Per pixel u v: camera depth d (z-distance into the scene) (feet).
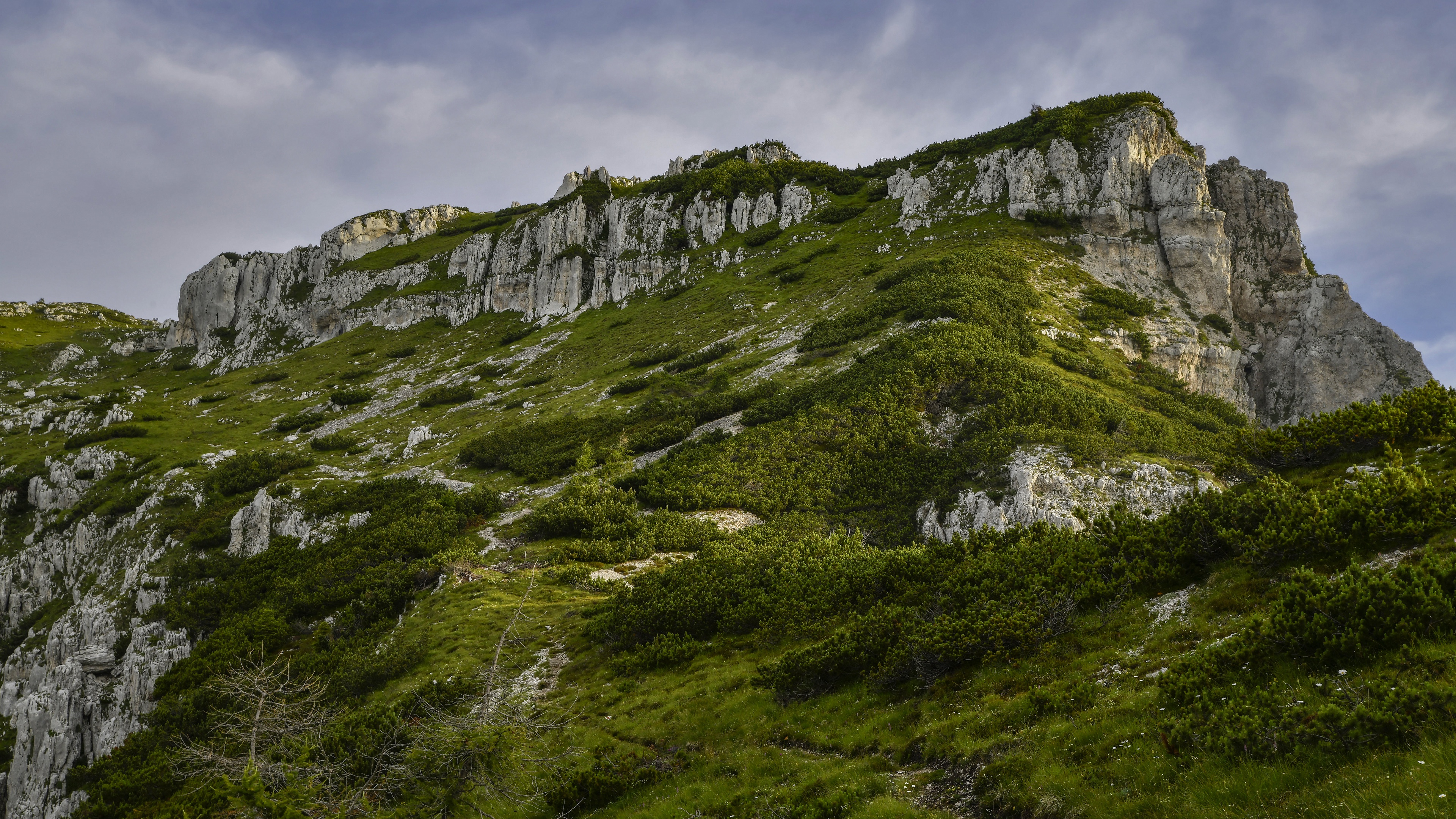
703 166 652.48
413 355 531.09
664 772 67.21
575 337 477.77
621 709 85.71
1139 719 44.55
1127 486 180.86
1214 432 235.61
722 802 57.31
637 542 175.63
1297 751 34.09
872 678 69.10
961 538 96.99
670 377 354.54
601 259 545.85
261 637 170.19
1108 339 298.35
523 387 413.80
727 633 102.06
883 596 94.84
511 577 160.86
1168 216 367.66
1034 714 51.06
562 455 275.18
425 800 60.13
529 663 111.96
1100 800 38.75
